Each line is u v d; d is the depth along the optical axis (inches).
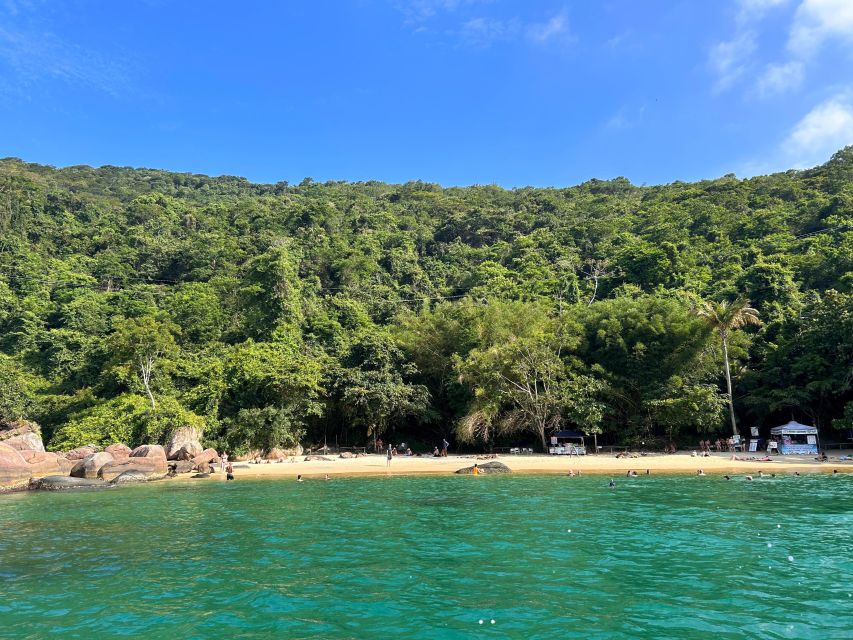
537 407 1572.3
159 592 419.2
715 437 1616.6
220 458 1461.6
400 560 494.0
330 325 2326.5
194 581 445.4
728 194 3398.1
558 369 1625.2
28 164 6589.6
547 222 4018.2
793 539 547.5
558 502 789.2
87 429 1567.4
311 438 1847.9
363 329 2340.1
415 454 1738.4
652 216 3358.8
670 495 834.2
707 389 1475.1
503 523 648.4
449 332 1935.3
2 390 1691.7
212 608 381.4
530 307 1921.8
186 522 703.7
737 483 952.3
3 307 2412.6
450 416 1852.9
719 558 481.7
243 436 1582.2
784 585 407.5
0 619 365.4
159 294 2691.9
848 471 1087.0
